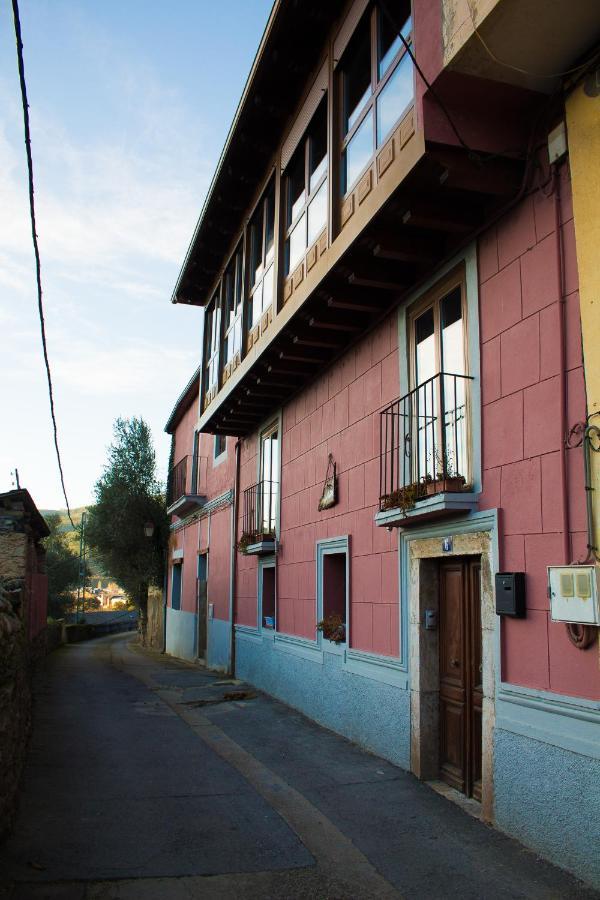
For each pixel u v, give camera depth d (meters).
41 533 14.90
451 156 5.16
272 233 10.14
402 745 6.70
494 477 5.45
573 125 4.71
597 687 4.25
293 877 4.33
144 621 29.08
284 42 8.02
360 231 6.30
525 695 4.86
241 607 13.59
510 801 4.95
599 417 4.38
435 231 6.32
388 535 7.27
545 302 5.01
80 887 4.08
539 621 4.82
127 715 9.49
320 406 9.67
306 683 9.44
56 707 10.02
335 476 8.87
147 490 25.95
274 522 11.80
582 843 4.25
